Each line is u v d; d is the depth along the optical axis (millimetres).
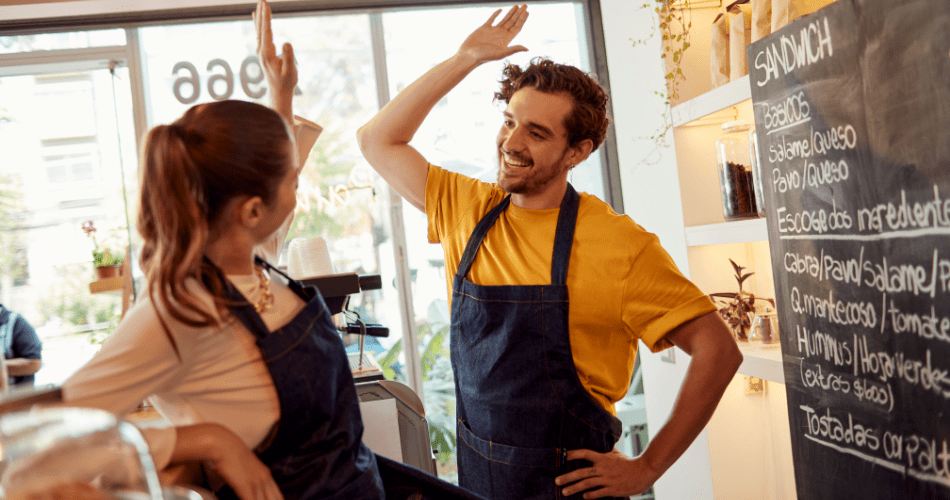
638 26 2887
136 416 1809
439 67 1577
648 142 2871
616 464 1302
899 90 1225
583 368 1343
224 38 3193
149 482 599
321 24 3283
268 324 907
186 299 793
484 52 1513
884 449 1325
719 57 2287
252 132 865
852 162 1374
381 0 3283
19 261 3244
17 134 3234
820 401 1535
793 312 1630
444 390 3363
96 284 2934
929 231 1180
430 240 1656
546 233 1409
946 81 1117
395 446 1820
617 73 3152
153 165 821
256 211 886
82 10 2986
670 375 2852
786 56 1574
